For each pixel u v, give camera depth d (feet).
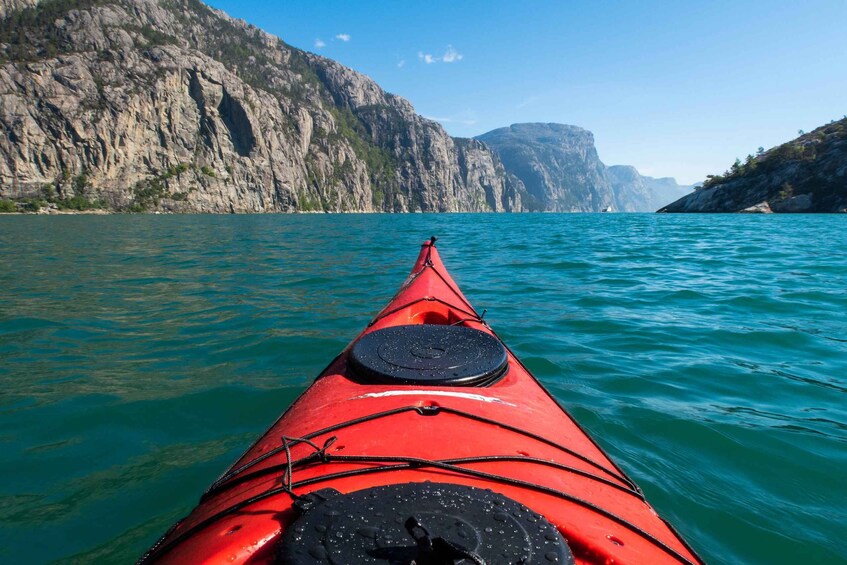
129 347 21.99
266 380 17.97
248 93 467.11
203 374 18.57
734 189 299.79
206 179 397.60
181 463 12.24
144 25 464.24
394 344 10.12
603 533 5.61
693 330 24.77
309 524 4.61
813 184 260.21
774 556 9.20
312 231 116.26
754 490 11.21
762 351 21.39
